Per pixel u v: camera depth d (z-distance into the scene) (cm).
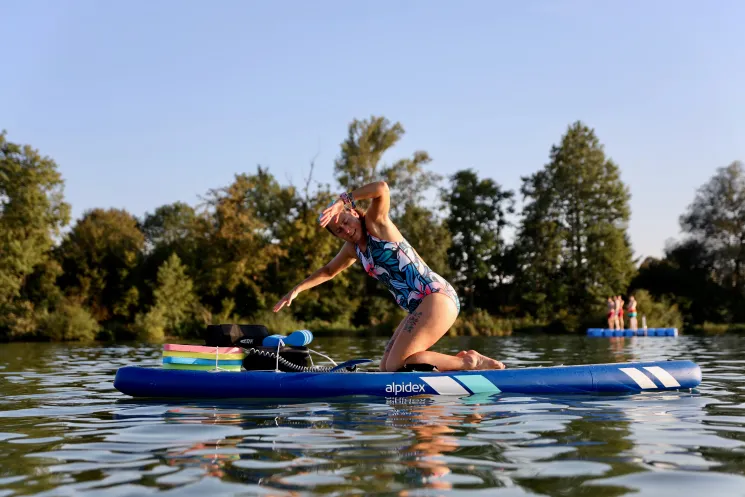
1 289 3406
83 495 243
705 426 373
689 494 238
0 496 242
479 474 266
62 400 525
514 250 4728
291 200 3934
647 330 2589
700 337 2402
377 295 4003
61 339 2781
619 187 4447
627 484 251
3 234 3541
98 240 4134
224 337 567
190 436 354
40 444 338
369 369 605
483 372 524
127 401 510
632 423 384
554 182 4562
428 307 541
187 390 516
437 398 496
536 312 4275
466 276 4766
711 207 4684
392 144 4362
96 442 341
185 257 3956
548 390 520
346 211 555
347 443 329
